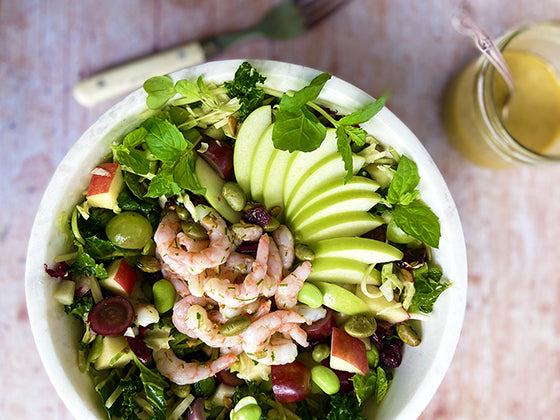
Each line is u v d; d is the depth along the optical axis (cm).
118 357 32
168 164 31
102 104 41
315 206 34
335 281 35
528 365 42
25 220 41
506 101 39
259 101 32
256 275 32
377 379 34
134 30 41
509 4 42
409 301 34
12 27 41
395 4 41
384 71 41
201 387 35
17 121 41
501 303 42
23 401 41
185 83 30
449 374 42
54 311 32
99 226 33
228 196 33
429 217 32
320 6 41
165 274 34
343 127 31
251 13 41
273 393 35
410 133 32
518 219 42
